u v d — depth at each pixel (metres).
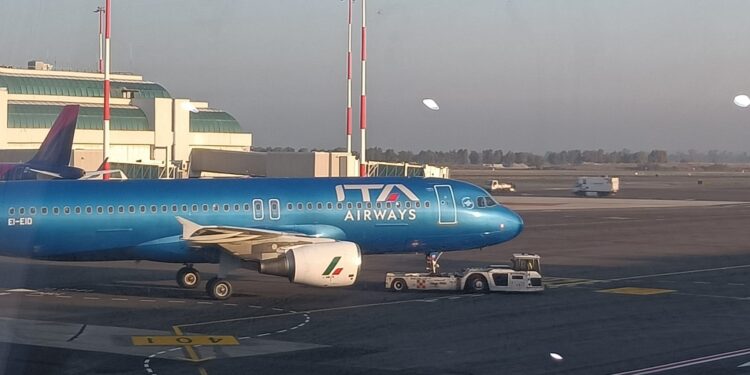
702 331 28.34
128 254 37.53
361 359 24.02
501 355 24.58
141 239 37.28
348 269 35.66
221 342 26.38
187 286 38.38
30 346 25.59
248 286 38.81
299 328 28.72
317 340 26.72
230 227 35.00
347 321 30.05
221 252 36.00
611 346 25.84
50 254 37.00
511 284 37.09
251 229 36.03
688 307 33.47
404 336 27.34
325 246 35.66
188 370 22.64
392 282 37.69
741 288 38.94
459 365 23.31
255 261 36.09
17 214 36.31
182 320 30.22
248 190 38.44
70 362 23.55
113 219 37.03
